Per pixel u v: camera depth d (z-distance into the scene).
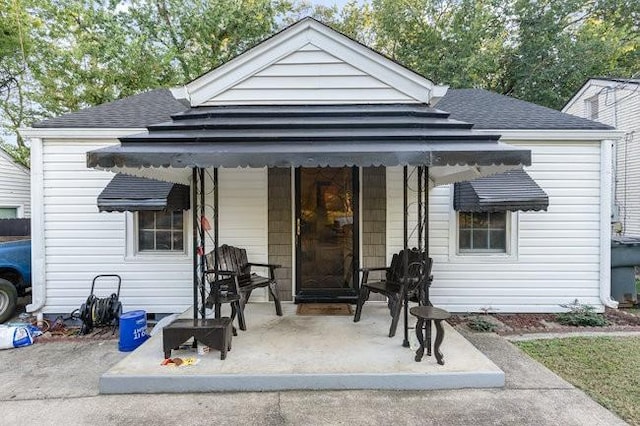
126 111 6.40
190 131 3.64
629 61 15.21
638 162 10.54
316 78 4.47
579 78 14.23
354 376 3.21
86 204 5.68
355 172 5.67
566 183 5.78
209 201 5.68
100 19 11.06
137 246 5.81
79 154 5.65
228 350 3.65
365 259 5.67
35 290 5.60
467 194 5.38
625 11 15.08
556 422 2.75
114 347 4.59
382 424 2.71
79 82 11.23
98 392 3.24
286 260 5.67
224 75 4.43
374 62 4.44
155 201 5.02
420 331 3.44
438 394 3.15
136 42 11.34
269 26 13.96
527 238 5.81
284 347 3.78
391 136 3.39
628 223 10.80
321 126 3.68
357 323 4.54
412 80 4.43
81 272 5.69
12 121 13.80
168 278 5.75
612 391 3.26
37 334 4.97
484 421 2.76
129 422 2.77
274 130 3.65
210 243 5.69
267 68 4.47
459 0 14.62
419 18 15.17
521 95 15.44
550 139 5.70
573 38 14.91
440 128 3.67
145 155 3.07
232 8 12.94
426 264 3.75
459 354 3.62
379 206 5.68
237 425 2.72
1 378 3.62
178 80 12.66
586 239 5.80
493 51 13.72
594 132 5.62
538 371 3.64
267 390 3.20
